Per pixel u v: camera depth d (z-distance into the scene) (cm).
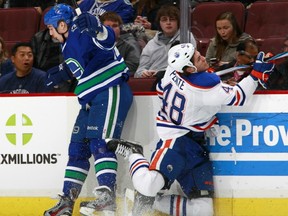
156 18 1800
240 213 1525
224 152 1517
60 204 1492
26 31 2120
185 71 1420
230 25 1675
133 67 1762
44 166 1570
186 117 1434
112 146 1454
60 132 1560
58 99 1555
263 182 1516
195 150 1455
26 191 1579
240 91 1432
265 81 1456
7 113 1567
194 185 1470
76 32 1448
